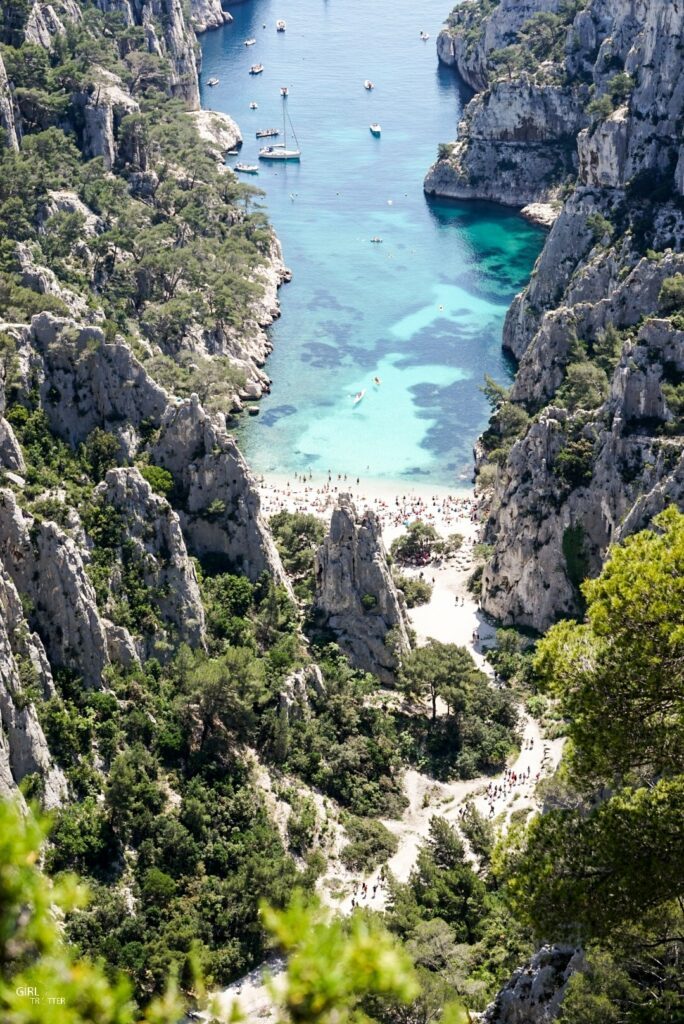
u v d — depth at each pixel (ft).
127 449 562.66
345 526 560.20
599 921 227.40
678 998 232.53
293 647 536.83
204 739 479.82
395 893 423.64
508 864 250.37
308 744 500.33
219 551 562.66
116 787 431.02
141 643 499.51
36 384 562.25
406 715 537.24
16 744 412.77
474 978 371.76
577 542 609.83
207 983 380.99
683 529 251.39
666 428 598.75
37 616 465.88
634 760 239.50
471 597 645.51
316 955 110.32
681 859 226.17
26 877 103.91
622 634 237.86
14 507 467.52
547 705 543.39
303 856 452.35
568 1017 251.19
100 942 386.93
